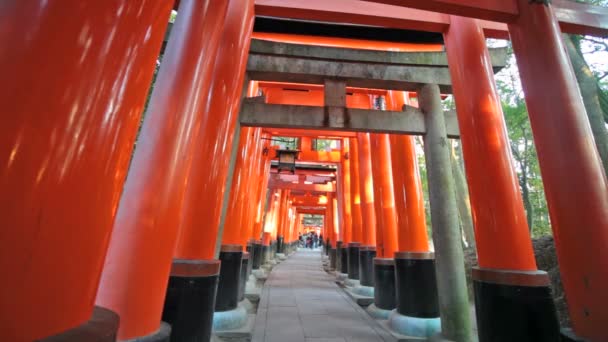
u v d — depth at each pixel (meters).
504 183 4.73
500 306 4.19
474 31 5.71
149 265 2.72
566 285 3.67
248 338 6.32
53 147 1.08
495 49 8.21
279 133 15.69
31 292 1.04
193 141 3.36
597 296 3.31
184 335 3.79
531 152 18.39
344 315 8.50
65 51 1.13
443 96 9.59
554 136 3.90
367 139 12.95
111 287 2.56
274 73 7.78
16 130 1.01
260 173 16.95
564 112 3.89
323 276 17.28
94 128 1.22
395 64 7.89
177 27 3.57
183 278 3.95
